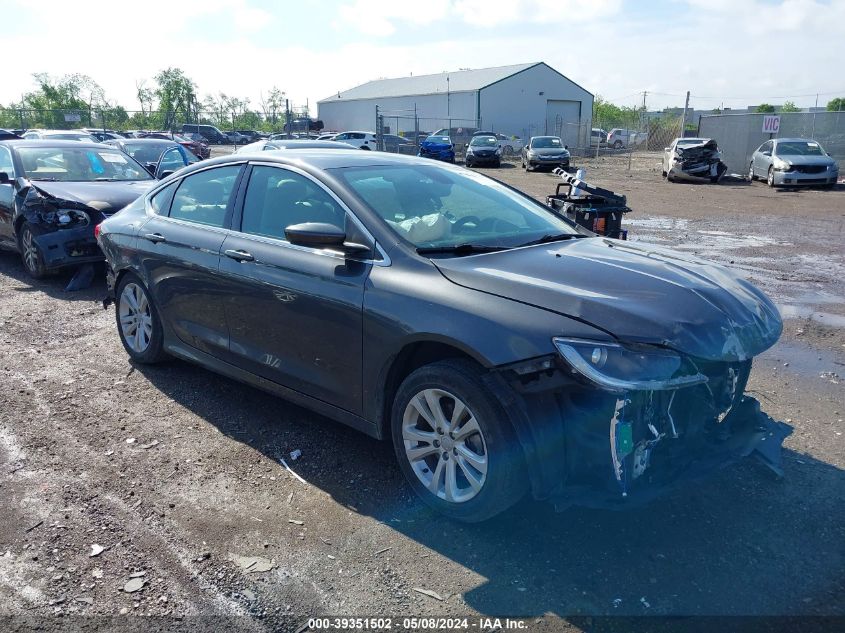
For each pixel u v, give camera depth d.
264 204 4.35
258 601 2.85
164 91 60.47
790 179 21.56
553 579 2.96
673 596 2.84
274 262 4.05
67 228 7.92
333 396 3.85
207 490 3.69
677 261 3.76
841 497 3.56
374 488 3.71
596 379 2.80
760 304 3.45
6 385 5.12
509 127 56.31
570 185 6.13
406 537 3.27
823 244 11.38
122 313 5.55
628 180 25.86
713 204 17.61
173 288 4.86
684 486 3.36
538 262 3.54
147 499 3.60
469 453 3.23
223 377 5.29
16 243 8.73
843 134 25.30
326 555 3.14
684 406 3.12
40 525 3.37
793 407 4.75
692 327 2.99
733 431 3.41
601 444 2.91
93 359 5.68
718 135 28.09
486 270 3.39
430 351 3.47
